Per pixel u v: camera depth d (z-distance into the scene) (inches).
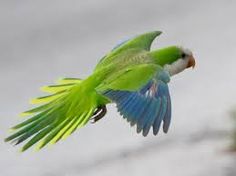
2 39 1001.5
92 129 773.3
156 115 335.3
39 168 727.1
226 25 987.3
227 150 668.7
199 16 1018.7
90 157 724.0
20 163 739.4
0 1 1075.9
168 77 346.6
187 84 847.7
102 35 999.6
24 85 914.1
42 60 962.1
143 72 343.3
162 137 719.1
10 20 1039.6
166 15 1031.6
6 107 868.6
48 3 1076.5
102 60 358.6
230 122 708.0
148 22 1019.3
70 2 1079.6
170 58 367.6
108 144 738.8
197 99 805.9
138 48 363.6
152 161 679.1
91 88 345.1
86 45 983.6
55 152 746.2
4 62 962.1
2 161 748.0
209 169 644.1
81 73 929.5
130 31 1002.7
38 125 339.9
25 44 993.5
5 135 804.0
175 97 818.8
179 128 730.8
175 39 974.4
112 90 336.5
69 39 999.0
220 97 800.3
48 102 354.6
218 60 901.2
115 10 1053.8
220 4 1042.1
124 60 352.2
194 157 668.7
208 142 689.0
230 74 861.8
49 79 923.4
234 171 636.7
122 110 332.5
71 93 347.3
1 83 920.3
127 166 685.3
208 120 735.7
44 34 1010.7
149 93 339.0
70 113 343.3
